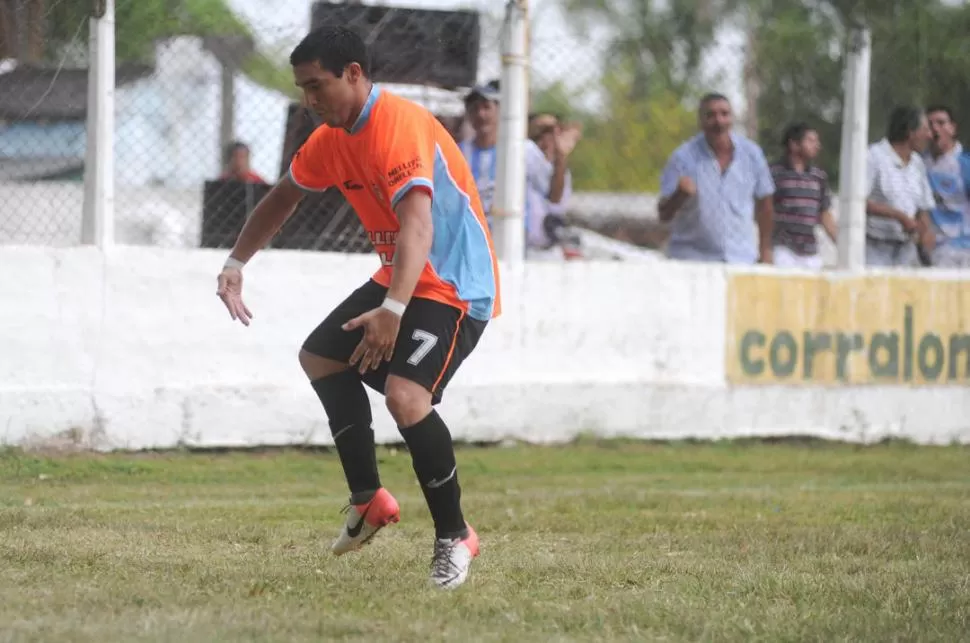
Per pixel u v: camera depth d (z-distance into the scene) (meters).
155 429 28.48
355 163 14.48
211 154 30.12
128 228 30.84
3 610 12.41
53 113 28.45
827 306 34.88
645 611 13.16
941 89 36.53
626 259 35.53
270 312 29.53
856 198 35.12
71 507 21.31
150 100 29.50
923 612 13.31
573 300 32.19
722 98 33.66
